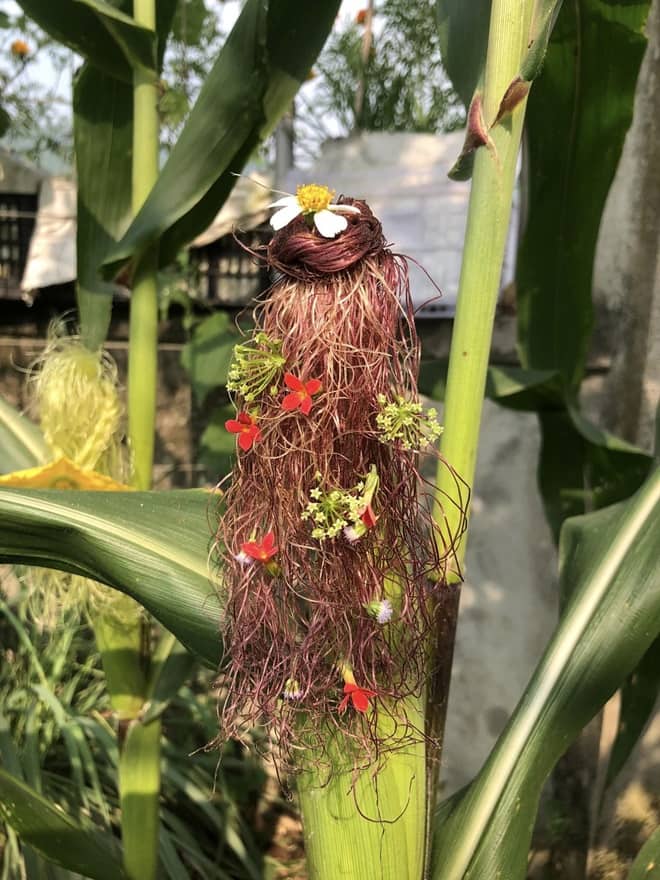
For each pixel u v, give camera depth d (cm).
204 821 74
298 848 75
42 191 74
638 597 30
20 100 77
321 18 39
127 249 36
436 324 68
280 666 23
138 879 42
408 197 68
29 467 40
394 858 25
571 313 47
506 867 28
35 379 42
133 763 41
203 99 35
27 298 74
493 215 23
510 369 47
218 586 28
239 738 25
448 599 25
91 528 28
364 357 21
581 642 31
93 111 41
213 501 30
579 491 54
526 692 31
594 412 64
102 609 39
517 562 70
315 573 22
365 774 24
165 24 40
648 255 59
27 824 35
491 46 23
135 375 40
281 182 73
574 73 38
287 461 22
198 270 74
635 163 58
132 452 41
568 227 44
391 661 23
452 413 25
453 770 75
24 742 70
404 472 22
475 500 71
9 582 75
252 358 21
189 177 36
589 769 67
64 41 39
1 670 75
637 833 67
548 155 42
